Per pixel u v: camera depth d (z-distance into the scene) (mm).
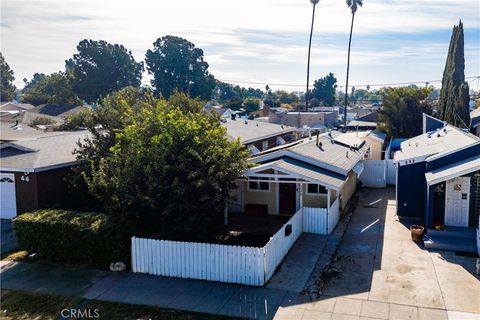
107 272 14562
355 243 17125
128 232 14672
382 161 28984
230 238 17266
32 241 15680
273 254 14141
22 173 19797
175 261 14023
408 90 47375
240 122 39125
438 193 17656
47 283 13773
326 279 13648
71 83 85625
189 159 15102
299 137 46719
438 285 13008
